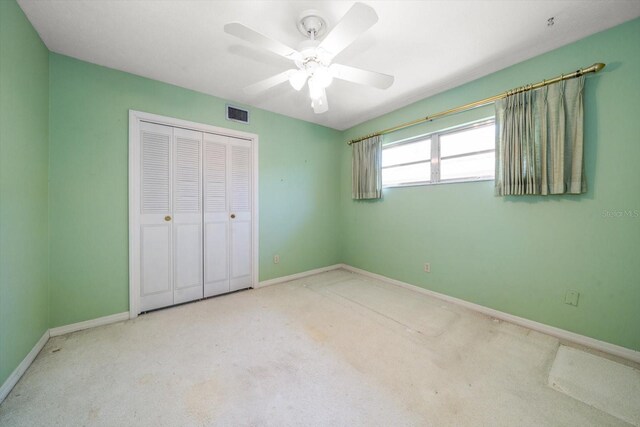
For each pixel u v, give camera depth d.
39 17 1.60
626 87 1.67
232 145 2.96
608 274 1.76
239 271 3.04
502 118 2.20
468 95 2.48
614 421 1.20
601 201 1.78
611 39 1.72
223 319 2.28
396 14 1.60
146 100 2.36
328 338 1.96
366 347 1.84
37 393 1.36
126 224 2.29
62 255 2.00
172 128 2.54
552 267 2.00
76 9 1.54
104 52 1.99
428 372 1.56
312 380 1.49
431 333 2.03
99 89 2.15
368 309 2.50
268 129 3.24
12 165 1.44
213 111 2.77
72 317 2.04
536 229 2.08
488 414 1.25
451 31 1.77
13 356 1.42
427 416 1.24
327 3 1.51
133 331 2.06
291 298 2.80
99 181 2.15
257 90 1.88
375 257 3.55
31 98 1.66
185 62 2.13
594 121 1.79
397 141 3.20
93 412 1.25
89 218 2.11
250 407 1.29
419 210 2.99
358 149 3.69
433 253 2.85
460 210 2.60
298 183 3.57
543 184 1.96
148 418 1.22
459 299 2.61
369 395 1.37
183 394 1.37
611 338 1.75
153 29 1.73
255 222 3.13
